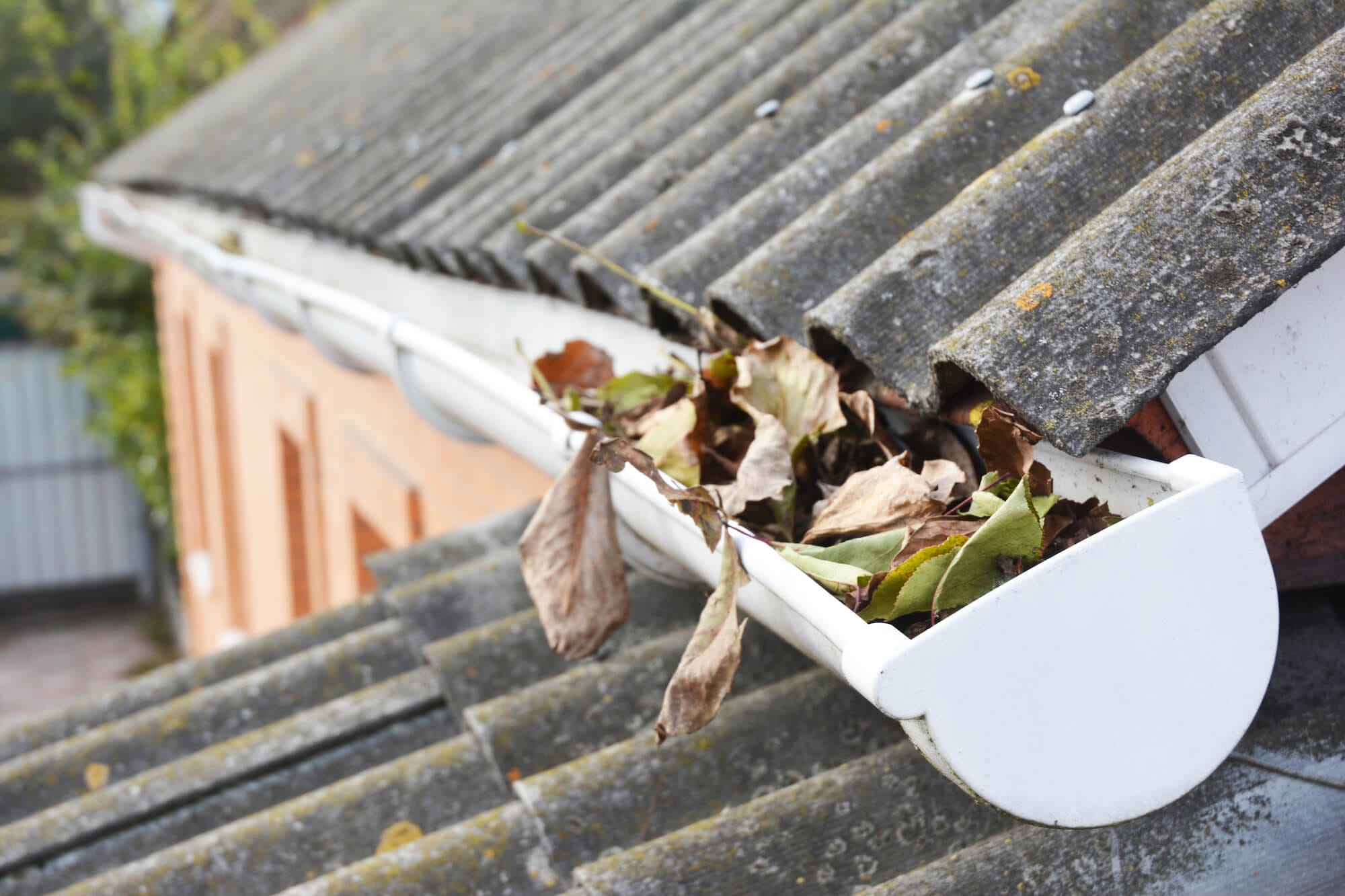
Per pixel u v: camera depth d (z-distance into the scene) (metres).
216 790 1.24
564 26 2.80
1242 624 0.86
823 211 1.11
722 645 0.93
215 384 5.96
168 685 1.55
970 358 0.92
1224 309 0.90
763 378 1.06
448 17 4.01
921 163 1.11
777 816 1.03
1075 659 0.85
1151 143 1.01
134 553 11.34
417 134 2.58
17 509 11.01
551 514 1.04
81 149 9.66
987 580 0.90
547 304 1.47
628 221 1.32
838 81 1.33
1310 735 1.00
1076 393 0.90
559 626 1.03
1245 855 0.97
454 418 1.56
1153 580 0.85
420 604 1.44
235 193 3.09
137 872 1.14
